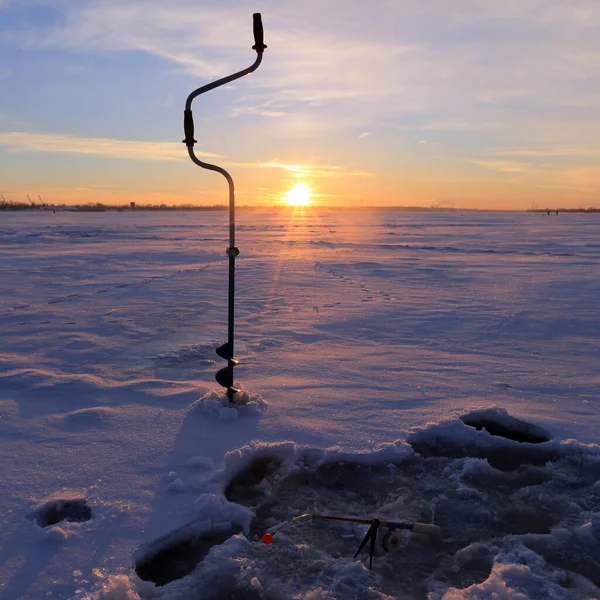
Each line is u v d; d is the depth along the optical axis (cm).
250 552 220
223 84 332
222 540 233
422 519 247
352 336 614
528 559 216
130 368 480
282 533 234
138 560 216
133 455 300
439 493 270
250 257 1648
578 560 219
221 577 205
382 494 269
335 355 528
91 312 750
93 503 249
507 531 239
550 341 596
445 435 334
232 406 364
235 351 543
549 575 207
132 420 351
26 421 352
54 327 650
